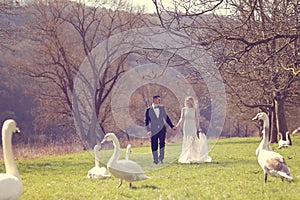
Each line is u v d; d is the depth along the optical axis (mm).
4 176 6883
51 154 25359
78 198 8656
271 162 9727
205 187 9484
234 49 13750
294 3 13844
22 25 33625
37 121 35188
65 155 23562
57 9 35625
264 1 14359
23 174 14258
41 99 36281
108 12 33281
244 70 15227
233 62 14406
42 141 32719
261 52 15578
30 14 34062
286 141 24609
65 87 36875
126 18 30859
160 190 9250
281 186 9422
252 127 48875
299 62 14906
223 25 13945
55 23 35719
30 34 34750
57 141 31031
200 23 13258
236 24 14523
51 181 11922
